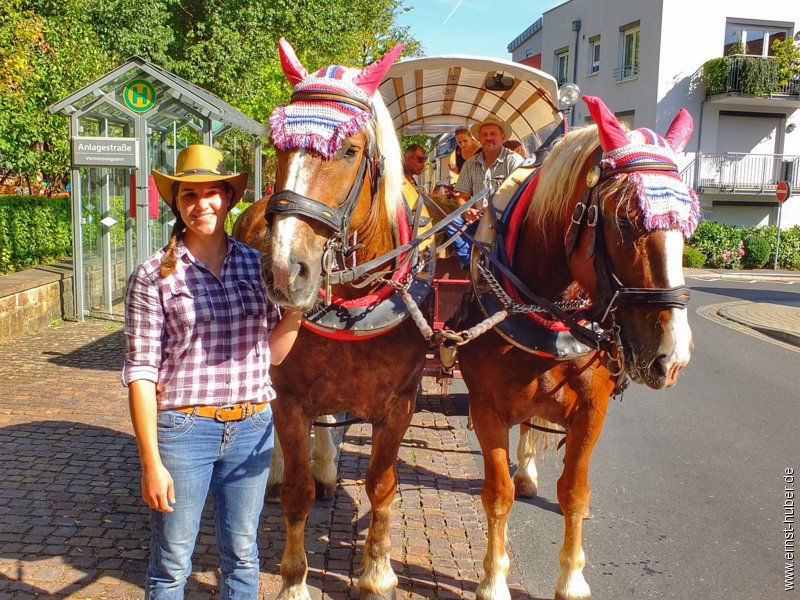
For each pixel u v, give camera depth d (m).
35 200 10.70
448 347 3.31
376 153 2.90
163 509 2.41
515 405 3.30
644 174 2.61
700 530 4.43
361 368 3.26
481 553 4.01
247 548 2.74
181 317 2.50
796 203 24.67
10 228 9.91
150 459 2.41
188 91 9.31
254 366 2.64
